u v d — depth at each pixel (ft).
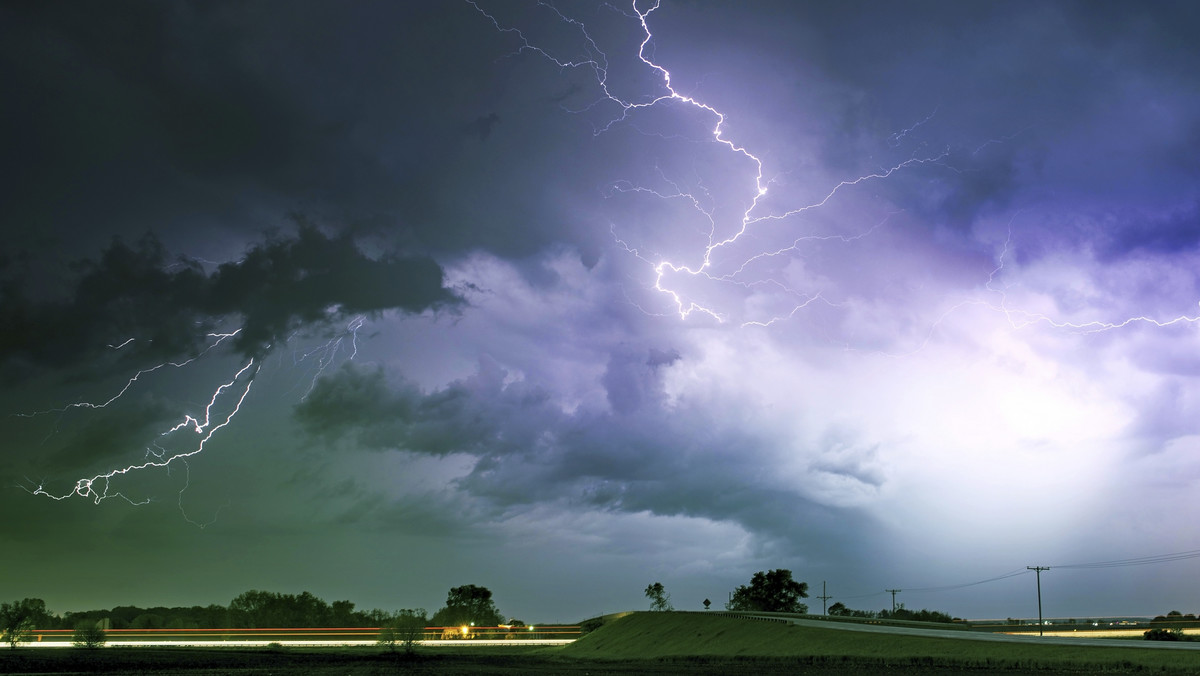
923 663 180.45
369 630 494.18
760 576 436.76
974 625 402.11
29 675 183.01
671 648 260.01
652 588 454.40
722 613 311.88
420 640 298.76
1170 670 142.41
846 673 167.22
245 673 190.80
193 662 227.61
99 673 187.93
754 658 218.38
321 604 544.21
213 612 531.91
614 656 265.95
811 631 233.14
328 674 188.96
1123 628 333.01
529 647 338.34
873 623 289.74
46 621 479.00
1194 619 437.17
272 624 524.93
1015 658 168.96
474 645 365.81
